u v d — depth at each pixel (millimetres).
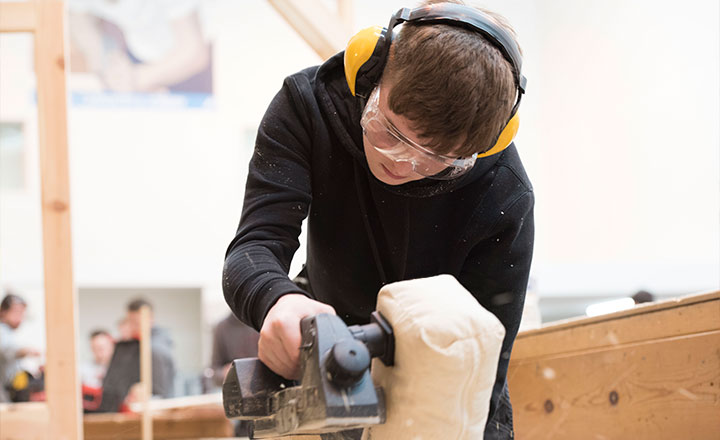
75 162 8305
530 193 1321
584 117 8742
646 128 8258
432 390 870
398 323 881
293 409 875
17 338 7824
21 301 6273
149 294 8570
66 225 2576
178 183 8484
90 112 8367
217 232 8492
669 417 1749
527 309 2598
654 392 1798
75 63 8375
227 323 5941
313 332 857
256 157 1250
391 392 898
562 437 2182
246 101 8672
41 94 2598
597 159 8641
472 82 989
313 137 1270
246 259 1098
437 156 1045
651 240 8227
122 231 8344
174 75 8562
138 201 8398
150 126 8469
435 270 1377
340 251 1393
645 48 8250
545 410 2275
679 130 8023
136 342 5809
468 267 1349
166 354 5871
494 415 1394
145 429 3852
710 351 1634
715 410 1619
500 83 1014
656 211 8195
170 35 8578
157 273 8359
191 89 8578
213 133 8578
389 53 1085
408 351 870
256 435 1050
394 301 903
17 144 8141
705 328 1649
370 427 959
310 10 2451
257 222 1174
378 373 928
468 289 1358
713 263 7906
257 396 960
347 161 1287
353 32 2486
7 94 8133
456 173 1140
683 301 1703
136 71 8484
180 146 8508
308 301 964
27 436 2510
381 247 1364
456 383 874
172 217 8453
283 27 8781
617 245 8445
